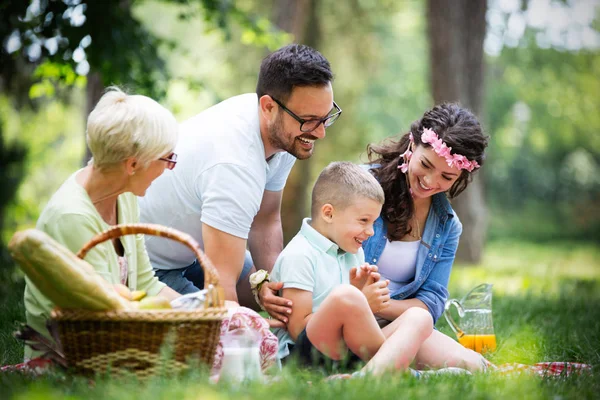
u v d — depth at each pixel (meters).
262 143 5.19
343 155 26.34
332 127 25.44
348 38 23.17
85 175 4.27
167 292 4.68
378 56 24.11
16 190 18.00
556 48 31.30
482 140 5.39
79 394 3.41
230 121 5.16
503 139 38.97
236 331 4.31
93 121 4.07
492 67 33.84
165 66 11.25
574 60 32.12
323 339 4.63
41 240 3.52
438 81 17.80
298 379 3.87
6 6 10.12
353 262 5.24
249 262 5.89
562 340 6.33
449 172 5.27
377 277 4.84
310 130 5.06
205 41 26.69
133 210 4.58
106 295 3.62
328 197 5.06
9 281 9.34
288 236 20.62
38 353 4.14
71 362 3.75
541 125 37.53
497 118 37.09
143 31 11.09
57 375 3.77
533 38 30.77
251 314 4.50
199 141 5.12
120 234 3.93
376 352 4.62
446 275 5.75
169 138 4.15
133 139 4.04
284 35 13.55
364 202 5.01
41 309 4.12
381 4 23.47
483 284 5.86
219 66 24.17
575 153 40.19
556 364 5.16
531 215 41.12
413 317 4.63
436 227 5.69
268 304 4.89
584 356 5.73
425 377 4.25
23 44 10.38
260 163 5.13
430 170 5.29
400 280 5.73
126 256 4.47
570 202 41.44
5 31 10.41
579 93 33.91
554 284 13.94
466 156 5.33
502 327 7.18
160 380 3.58
